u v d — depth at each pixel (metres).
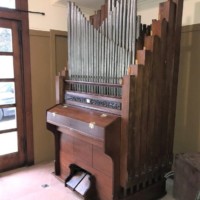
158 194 2.35
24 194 2.40
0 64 2.72
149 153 2.14
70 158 2.59
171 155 2.36
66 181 2.55
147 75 1.97
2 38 2.70
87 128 2.05
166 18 2.01
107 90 2.20
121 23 2.02
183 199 2.18
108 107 2.12
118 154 2.02
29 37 2.87
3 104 2.79
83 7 3.20
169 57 2.10
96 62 2.29
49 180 2.70
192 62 2.53
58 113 2.43
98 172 2.24
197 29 2.45
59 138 2.73
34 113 3.05
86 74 2.43
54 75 3.13
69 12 2.55
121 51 2.05
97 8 3.26
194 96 2.54
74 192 2.43
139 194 2.18
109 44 2.13
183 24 2.59
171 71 2.15
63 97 2.68
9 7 2.69
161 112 2.16
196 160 2.12
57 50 3.14
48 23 3.01
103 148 1.93
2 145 2.88
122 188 2.10
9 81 2.80
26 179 2.71
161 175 2.34
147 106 2.03
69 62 2.64
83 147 2.38
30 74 2.94
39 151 3.16
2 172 2.88
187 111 2.62
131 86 1.87
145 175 2.15
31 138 3.07
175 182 2.30
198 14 2.46
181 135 2.70
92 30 2.27
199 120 2.52
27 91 2.95
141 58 1.93
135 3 1.91
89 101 2.32
